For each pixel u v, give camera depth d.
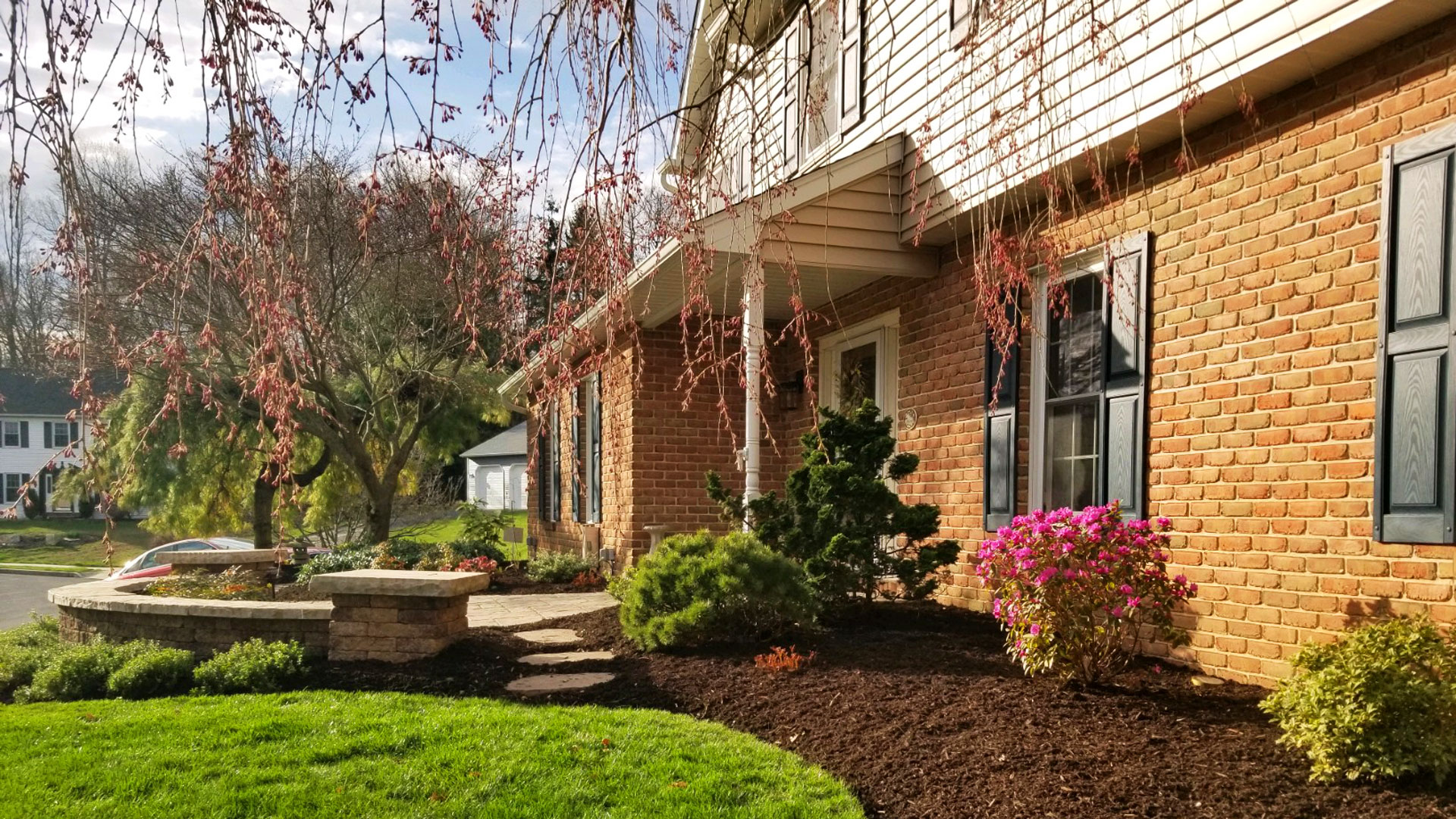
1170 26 5.07
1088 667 4.82
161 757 4.34
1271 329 4.84
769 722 4.77
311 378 3.10
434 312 14.74
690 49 3.51
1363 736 3.39
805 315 4.04
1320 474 4.55
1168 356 5.49
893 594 6.97
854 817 3.57
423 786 3.94
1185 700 4.57
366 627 6.38
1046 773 3.72
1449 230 3.99
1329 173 4.58
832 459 6.72
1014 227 6.79
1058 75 5.88
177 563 10.99
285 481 2.95
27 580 22.73
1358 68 4.46
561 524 13.94
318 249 9.65
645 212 3.45
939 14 7.14
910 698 4.75
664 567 6.31
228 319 3.52
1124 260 5.79
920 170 7.27
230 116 2.73
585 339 3.29
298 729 4.75
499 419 21.27
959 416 7.34
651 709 5.15
